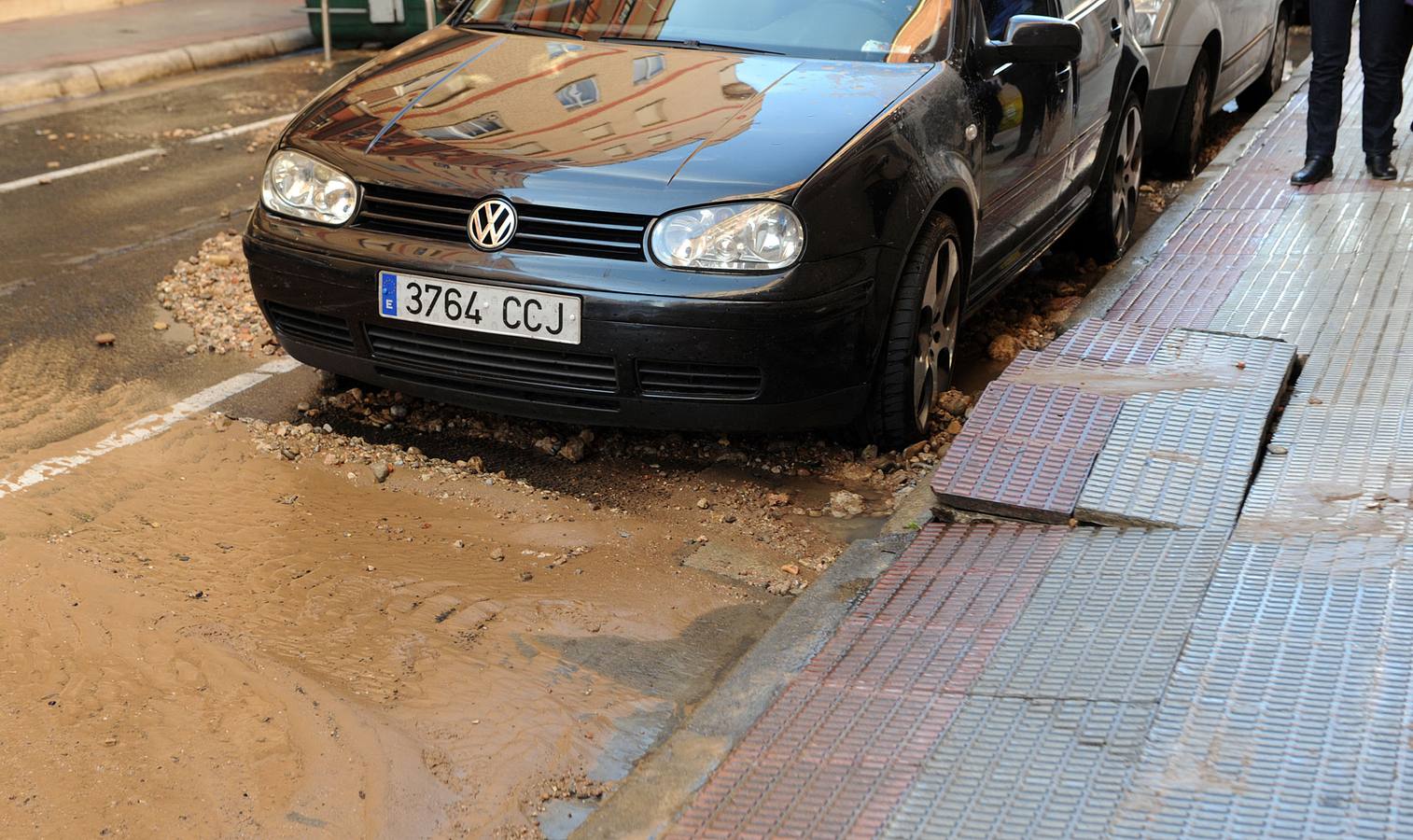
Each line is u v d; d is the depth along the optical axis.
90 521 3.91
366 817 2.77
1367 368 4.67
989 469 3.96
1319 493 3.79
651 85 4.41
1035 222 5.57
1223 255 6.03
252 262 4.36
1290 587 3.31
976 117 4.74
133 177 8.12
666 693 3.23
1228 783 2.63
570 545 3.89
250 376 5.04
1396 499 3.70
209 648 3.32
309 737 3.01
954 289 4.73
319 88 11.48
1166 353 4.73
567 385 4.02
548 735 3.05
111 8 14.60
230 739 2.99
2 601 3.47
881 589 3.51
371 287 4.10
